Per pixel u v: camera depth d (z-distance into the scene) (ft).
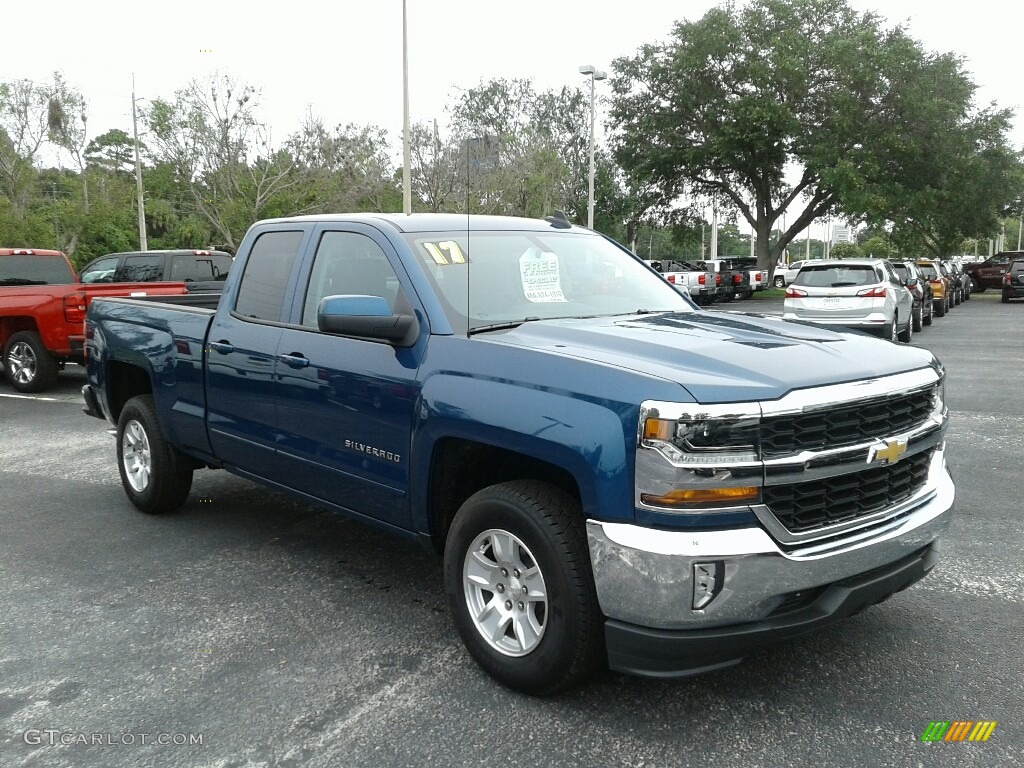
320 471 14.35
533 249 14.88
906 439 11.03
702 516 9.68
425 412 12.12
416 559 16.90
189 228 144.36
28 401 36.70
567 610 10.59
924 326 74.79
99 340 20.57
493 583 11.73
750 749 10.23
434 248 13.74
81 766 10.03
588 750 10.25
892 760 9.99
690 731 10.62
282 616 14.21
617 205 162.50
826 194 135.54
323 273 14.96
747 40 125.59
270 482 16.02
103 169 156.76
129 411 19.65
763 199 139.85
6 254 39.55
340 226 14.93
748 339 11.80
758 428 9.78
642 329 12.41
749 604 9.87
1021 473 22.68
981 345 56.65
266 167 106.42
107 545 17.80
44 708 11.35
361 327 12.43
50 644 13.23
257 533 18.52
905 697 11.38
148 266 46.65
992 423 29.32
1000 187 130.21
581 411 10.32
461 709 11.19
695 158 128.16
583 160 134.82
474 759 10.11
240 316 16.30
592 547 10.19
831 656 12.54
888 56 117.70
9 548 17.66
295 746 10.41
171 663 12.57
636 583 9.87
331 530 18.72
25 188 123.54
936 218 125.08
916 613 13.99
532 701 11.35
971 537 17.65
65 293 37.37
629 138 135.23
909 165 124.16
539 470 11.72
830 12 126.11
